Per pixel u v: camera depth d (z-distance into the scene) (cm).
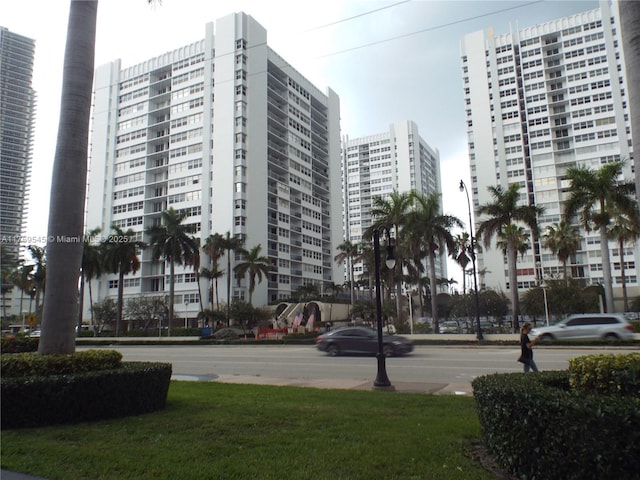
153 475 479
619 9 525
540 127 9256
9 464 518
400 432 642
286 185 8412
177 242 5394
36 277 6078
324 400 938
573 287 4997
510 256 3872
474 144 9756
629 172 8250
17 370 729
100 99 8838
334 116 10475
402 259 4375
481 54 9962
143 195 8050
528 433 436
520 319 6444
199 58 7969
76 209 863
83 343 4419
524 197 9150
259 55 7994
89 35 928
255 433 645
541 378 567
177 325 7219
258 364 2019
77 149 877
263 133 7825
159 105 8469
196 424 699
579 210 3784
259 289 7250
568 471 400
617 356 508
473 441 595
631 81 495
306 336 4169
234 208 7169
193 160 7688
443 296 8162
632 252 8012
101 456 540
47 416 694
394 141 15488
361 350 2239
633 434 367
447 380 1391
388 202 4153
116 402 749
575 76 9106
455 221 3975
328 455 538
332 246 9731
